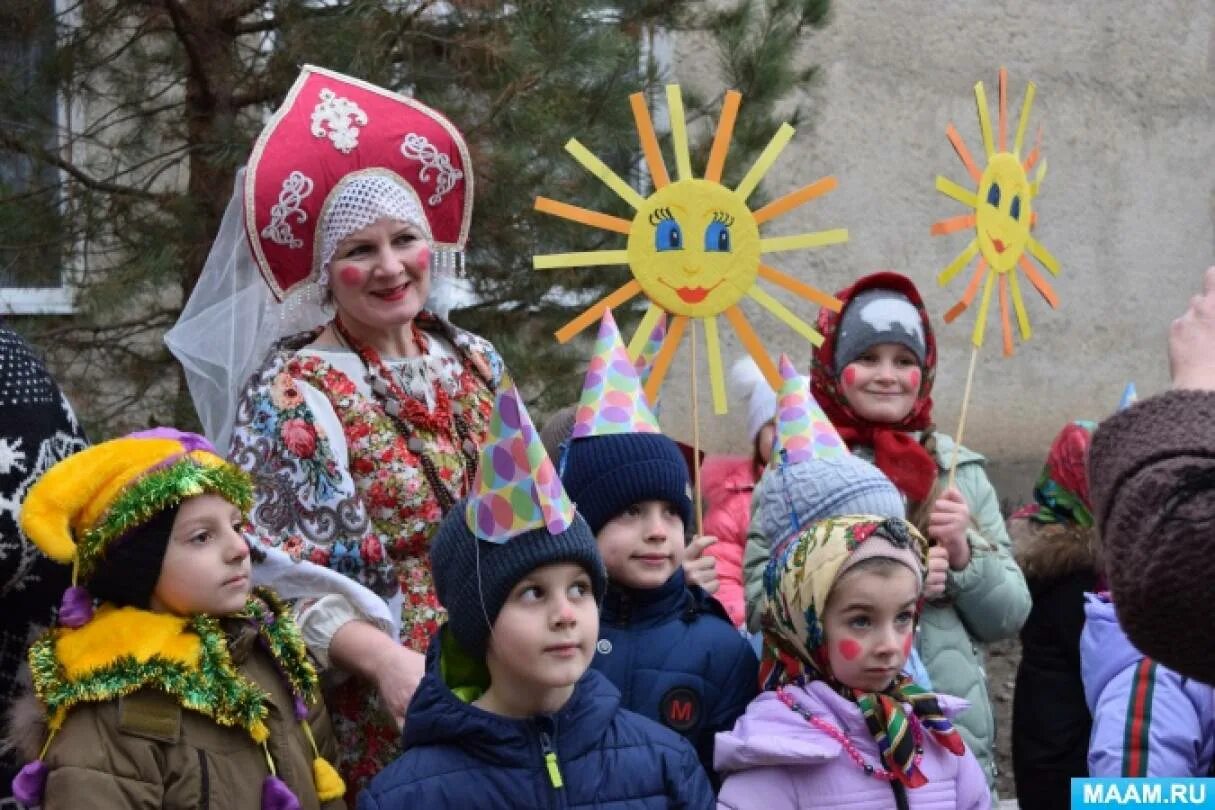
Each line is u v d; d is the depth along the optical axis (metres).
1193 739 3.02
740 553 4.52
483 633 2.60
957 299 9.45
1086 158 10.10
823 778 2.89
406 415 3.08
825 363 4.02
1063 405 10.12
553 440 3.53
